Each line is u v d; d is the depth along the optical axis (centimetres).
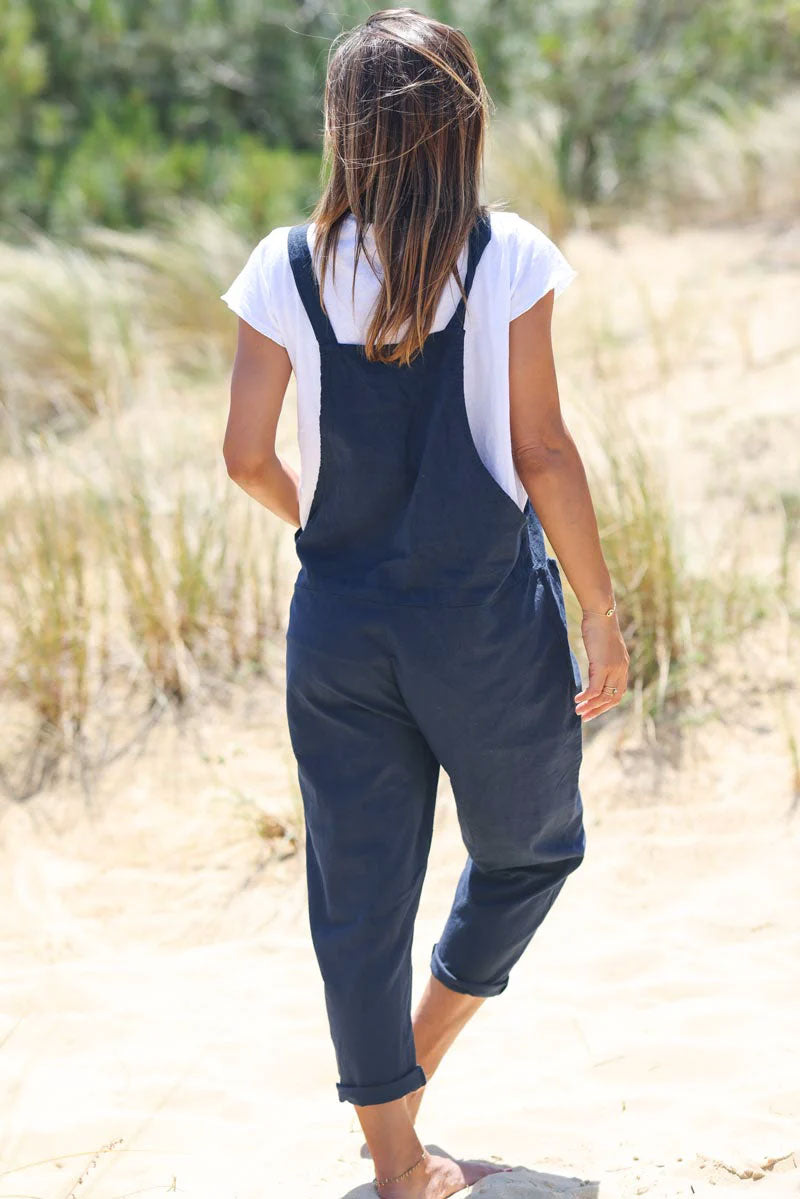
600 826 1042
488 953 627
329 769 570
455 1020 651
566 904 954
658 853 996
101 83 2769
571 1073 748
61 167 2542
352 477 539
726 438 1516
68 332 1939
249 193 2352
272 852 1065
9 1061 805
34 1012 863
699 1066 741
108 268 2200
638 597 1188
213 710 1254
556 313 1941
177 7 2786
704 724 1130
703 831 1017
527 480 549
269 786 1146
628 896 955
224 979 902
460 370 524
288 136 2758
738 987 820
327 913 582
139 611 1297
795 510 1360
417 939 939
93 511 1438
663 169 2533
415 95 503
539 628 555
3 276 2058
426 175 507
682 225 2375
